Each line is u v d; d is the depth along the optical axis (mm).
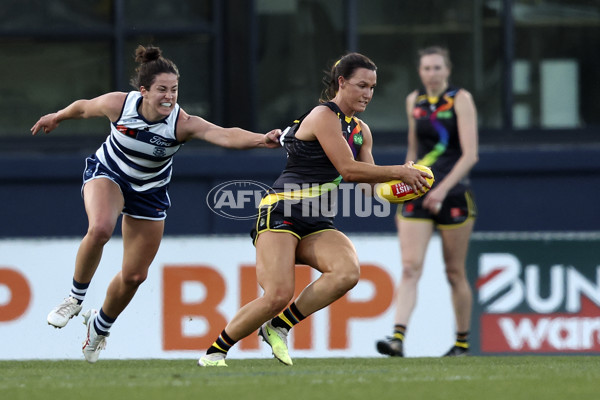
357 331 28812
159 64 20031
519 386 18703
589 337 29250
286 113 36594
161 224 21359
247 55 36469
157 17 36594
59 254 29469
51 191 35719
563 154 35719
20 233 35594
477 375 20594
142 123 20344
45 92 36656
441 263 29359
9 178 35500
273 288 19734
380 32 36625
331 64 36531
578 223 35781
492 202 35812
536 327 29203
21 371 22219
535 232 35812
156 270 28969
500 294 29203
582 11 36938
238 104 36500
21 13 36594
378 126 36625
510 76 36625
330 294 20078
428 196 26297
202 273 29078
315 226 20266
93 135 36625
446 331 29203
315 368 22234
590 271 29312
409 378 19938
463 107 26938
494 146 36469
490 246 29266
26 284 29344
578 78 36906
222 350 21578
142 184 20938
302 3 36531
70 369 22641
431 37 36719
